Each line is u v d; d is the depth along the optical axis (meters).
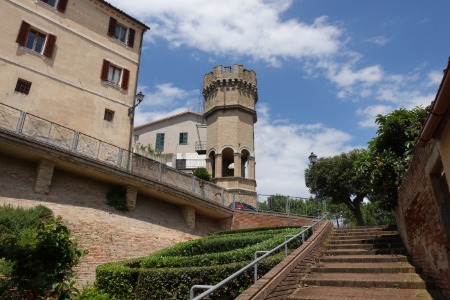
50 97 20.67
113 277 10.83
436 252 7.51
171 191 20.61
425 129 5.93
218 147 35.78
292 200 26.66
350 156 36.91
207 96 39.94
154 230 19.20
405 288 7.91
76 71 22.50
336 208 52.75
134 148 30.86
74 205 16.48
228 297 8.22
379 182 12.73
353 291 7.82
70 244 7.20
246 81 39.06
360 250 11.61
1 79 18.89
